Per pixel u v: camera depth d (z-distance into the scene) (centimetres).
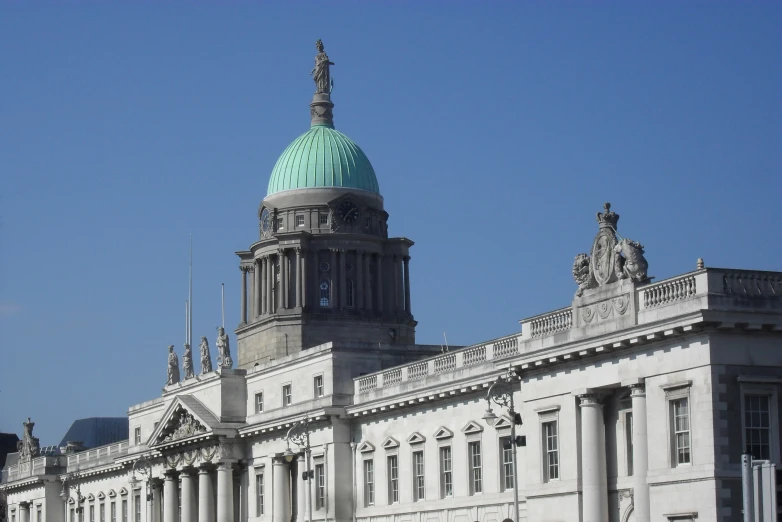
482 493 11194
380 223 17225
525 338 9925
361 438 13062
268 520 14212
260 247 17038
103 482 19400
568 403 9469
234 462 14825
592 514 9112
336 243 16700
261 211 17275
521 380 10006
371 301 16775
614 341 8912
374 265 16900
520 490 10606
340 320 16500
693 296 8344
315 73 17800
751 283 8412
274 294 16825
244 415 15025
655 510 8600
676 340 8544
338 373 13275
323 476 13275
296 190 16975
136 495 17925
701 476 8256
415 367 12294
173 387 16538
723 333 8331
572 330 9362
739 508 8200
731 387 8306
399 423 12481
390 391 12525
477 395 11344
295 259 16650
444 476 11788
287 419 13750
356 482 13062
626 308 8881
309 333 16375
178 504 16325
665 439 8575
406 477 12262
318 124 17662
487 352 11306
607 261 9150
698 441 8331
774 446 8350
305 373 13788
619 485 9112
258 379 14800
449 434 11675
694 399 8381
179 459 15925
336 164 17100
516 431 10412
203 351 16475
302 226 16900
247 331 17075
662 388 8619
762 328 8344
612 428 9231
